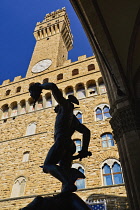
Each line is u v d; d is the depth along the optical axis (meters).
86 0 12.34
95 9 12.64
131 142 11.14
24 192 21.61
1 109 33.31
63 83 31.72
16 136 28.36
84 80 30.66
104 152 21.53
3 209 20.53
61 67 35.25
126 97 12.77
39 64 41.19
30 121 29.59
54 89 4.03
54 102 30.70
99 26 13.33
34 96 4.03
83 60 34.50
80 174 3.38
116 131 12.62
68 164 3.94
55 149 3.56
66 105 4.15
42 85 4.14
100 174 19.95
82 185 19.75
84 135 4.37
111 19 13.41
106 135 23.27
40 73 36.22
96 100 27.62
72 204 3.09
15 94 34.31
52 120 28.28
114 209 16.59
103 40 13.86
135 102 12.86
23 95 33.53
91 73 31.23
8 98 34.25
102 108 26.44
